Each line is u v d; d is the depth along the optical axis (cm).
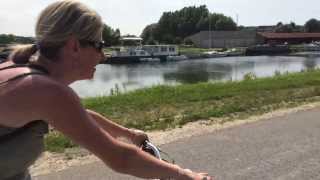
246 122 338
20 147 75
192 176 77
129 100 441
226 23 5797
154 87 555
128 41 4353
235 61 3238
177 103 428
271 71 2214
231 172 219
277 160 238
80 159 235
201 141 276
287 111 388
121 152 74
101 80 1728
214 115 363
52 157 237
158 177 76
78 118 73
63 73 77
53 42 75
